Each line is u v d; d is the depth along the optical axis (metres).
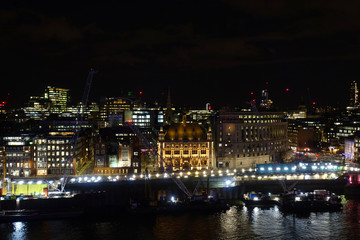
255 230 183.25
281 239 173.00
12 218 197.12
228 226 188.62
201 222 194.88
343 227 186.62
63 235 178.12
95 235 178.00
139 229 185.75
